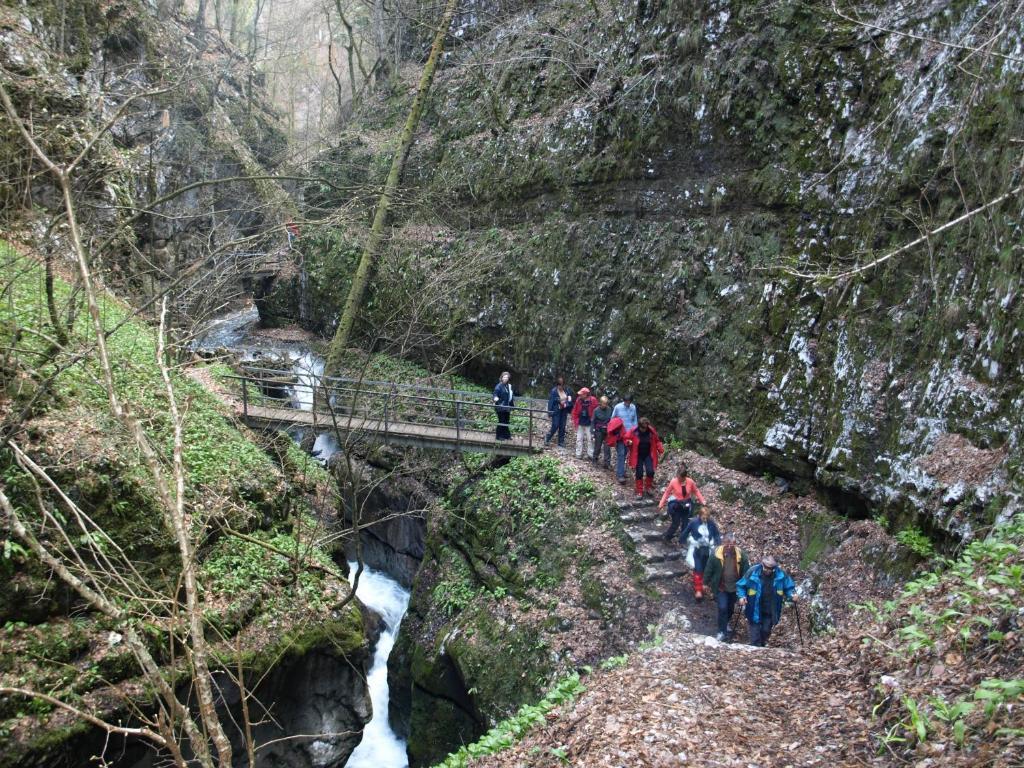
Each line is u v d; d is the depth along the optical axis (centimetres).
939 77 1169
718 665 741
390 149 2831
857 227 1302
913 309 1155
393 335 2405
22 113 1512
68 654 828
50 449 900
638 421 1490
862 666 665
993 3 1099
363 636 1130
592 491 1431
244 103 3638
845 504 1220
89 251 1146
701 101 1614
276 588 1067
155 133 2441
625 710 649
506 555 1452
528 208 2152
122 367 1198
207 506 1045
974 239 1047
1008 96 995
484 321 2162
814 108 1413
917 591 722
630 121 1803
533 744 658
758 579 945
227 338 2888
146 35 2525
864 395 1195
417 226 2530
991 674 525
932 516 993
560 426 1688
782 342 1391
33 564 832
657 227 1733
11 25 1708
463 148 2489
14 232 1230
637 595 1201
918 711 527
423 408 2041
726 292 1534
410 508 1817
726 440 1452
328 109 4525
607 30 2038
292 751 1031
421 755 1367
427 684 1402
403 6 3152
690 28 1664
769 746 568
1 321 1053
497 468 1672
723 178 1584
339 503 1673
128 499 945
